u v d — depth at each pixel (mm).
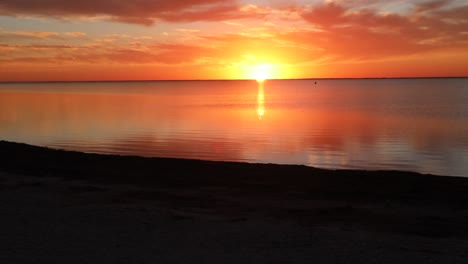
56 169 15484
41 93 134500
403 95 98062
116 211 9664
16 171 15125
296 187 12773
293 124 38219
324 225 8875
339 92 130625
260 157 21766
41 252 6812
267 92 142875
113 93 135750
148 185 13086
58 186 12625
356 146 25219
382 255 6828
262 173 14625
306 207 10484
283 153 22984
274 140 27875
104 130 33281
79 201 10766
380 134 30812
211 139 28344
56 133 31469
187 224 8695
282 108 61250
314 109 58500
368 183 13070
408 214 9828
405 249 7168
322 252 6957
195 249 7094
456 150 23406
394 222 9172
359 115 47844
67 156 17812
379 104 67500
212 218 9273
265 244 7391
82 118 43781
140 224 8633
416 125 36812
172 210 9953
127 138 28828
